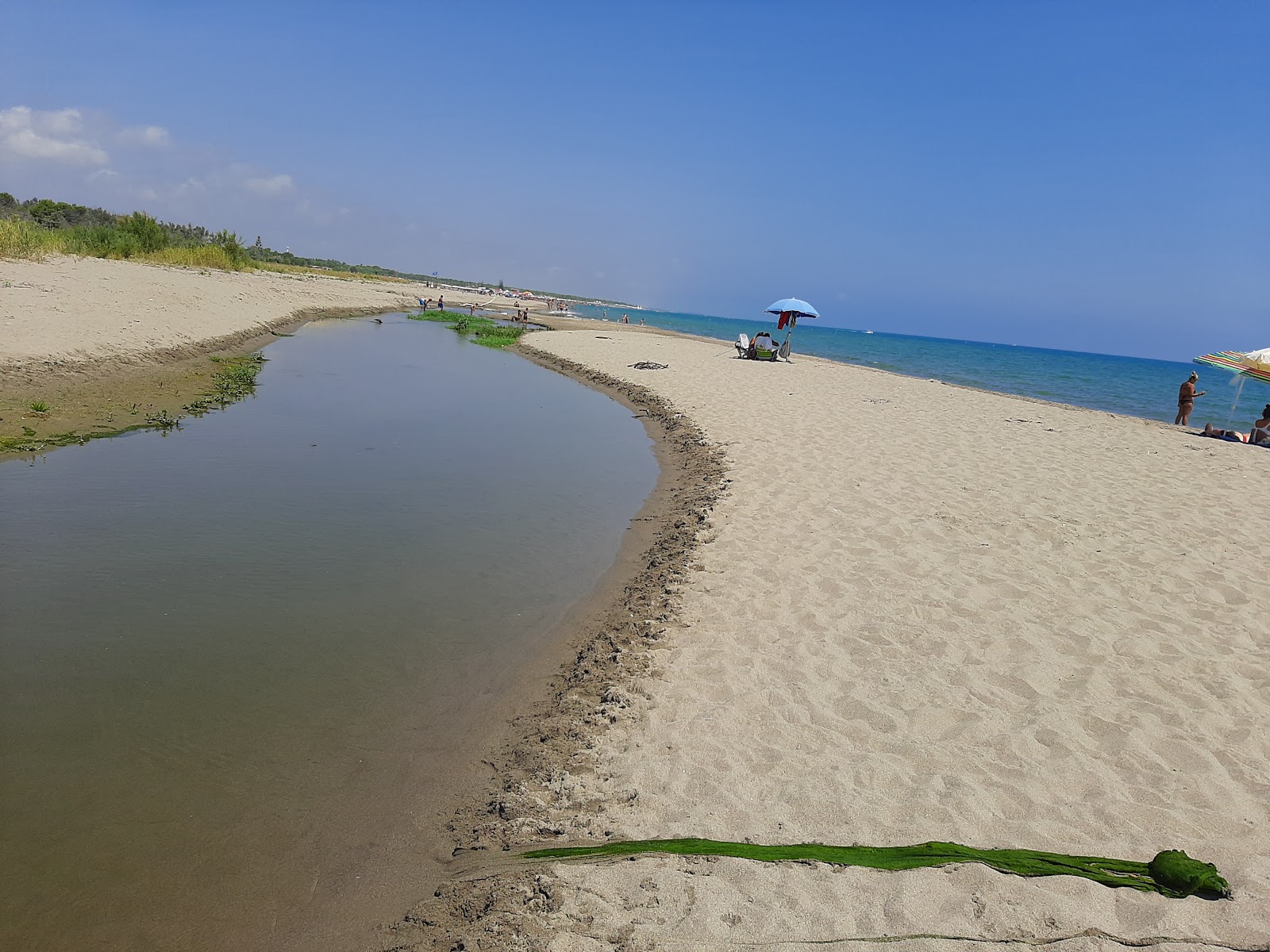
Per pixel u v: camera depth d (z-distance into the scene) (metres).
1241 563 8.00
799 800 4.06
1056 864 3.50
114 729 4.64
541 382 21.62
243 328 24.62
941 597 6.78
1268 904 3.24
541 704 5.24
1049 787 4.20
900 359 53.47
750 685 5.30
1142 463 13.16
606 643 6.00
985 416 17.86
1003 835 3.80
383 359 24.16
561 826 3.95
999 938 3.08
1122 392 39.19
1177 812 4.00
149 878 3.55
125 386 14.43
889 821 3.90
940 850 3.58
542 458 12.47
